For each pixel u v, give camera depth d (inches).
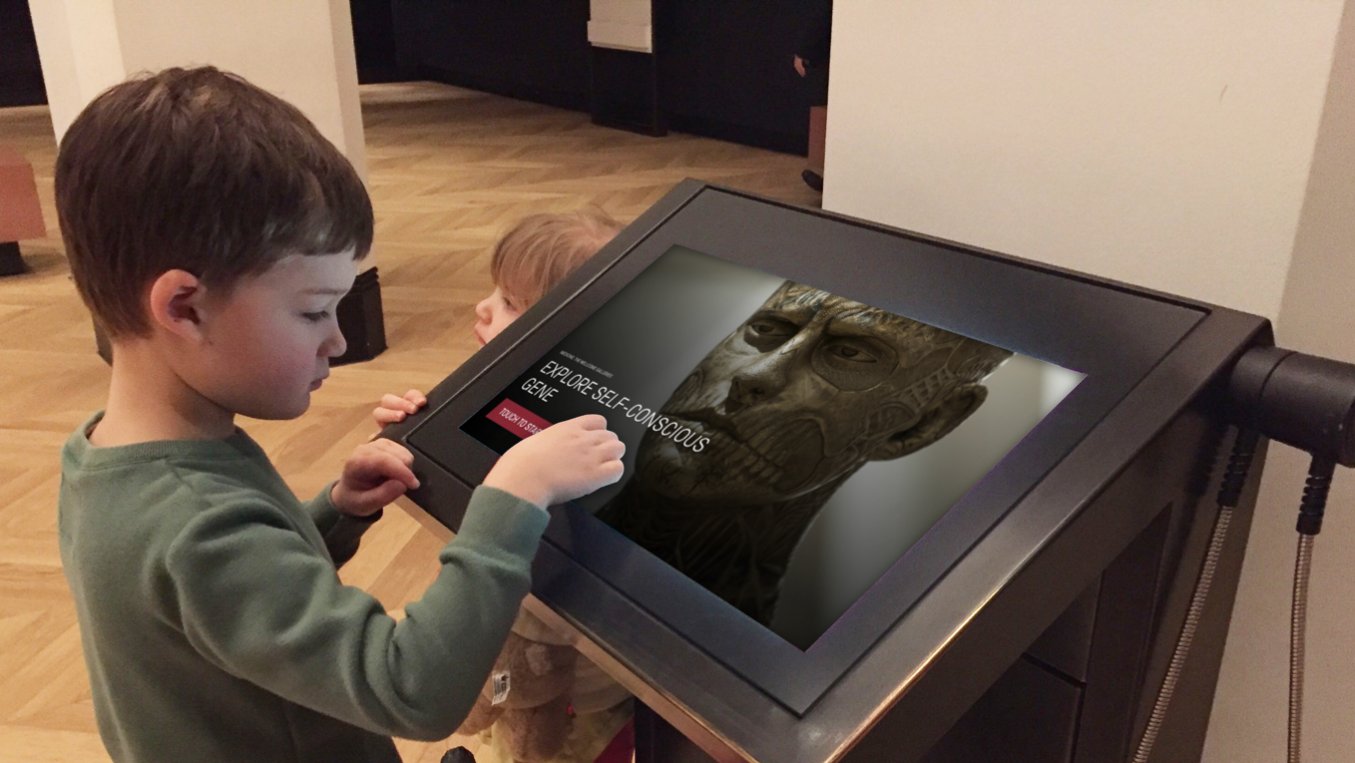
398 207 177.2
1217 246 32.2
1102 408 24.5
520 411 32.6
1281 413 24.1
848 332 29.4
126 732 28.9
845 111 43.3
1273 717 36.1
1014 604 22.4
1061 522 22.6
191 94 25.7
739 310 31.9
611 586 26.6
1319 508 25.7
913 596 23.0
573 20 273.3
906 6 39.8
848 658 22.6
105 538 26.5
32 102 276.7
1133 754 27.5
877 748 21.5
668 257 34.9
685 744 32.0
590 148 235.1
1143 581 25.8
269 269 25.7
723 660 23.9
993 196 38.4
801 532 25.7
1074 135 35.4
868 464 26.3
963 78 38.4
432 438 33.1
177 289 24.8
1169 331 25.5
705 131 250.7
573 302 35.2
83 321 124.0
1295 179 30.1
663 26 246.7
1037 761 28.8
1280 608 34.5
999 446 24.9
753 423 28.8
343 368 110.7
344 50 106.6
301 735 29.4
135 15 95.0
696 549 26.7
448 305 130.0
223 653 25.3
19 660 66.5
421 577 73.8
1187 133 32.3
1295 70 29.5
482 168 209.9
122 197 24.9
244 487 27.3
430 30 325.1
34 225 138.5
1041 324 26.9
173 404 27.6
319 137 27.5
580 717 42.2
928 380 27.2
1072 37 34.7
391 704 24.4
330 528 33.7
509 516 26.4
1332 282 32.1
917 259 30.2
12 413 100.3
